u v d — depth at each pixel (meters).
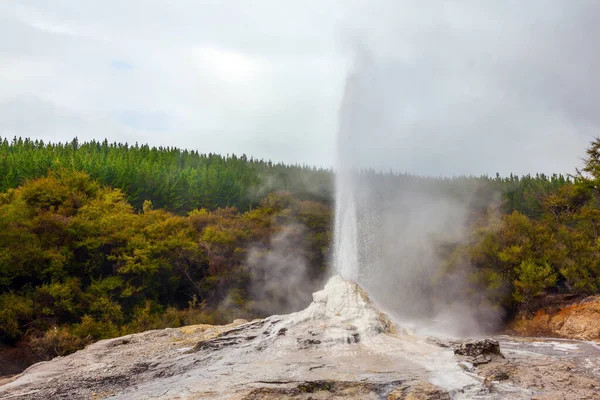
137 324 38.75
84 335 34.75
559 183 79.69
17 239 38.44
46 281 39.88
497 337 24.62
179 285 49.88
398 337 16.05
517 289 37.16
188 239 51.16
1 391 13.41
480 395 10.93
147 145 121.25
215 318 43.19
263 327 17.48
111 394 12.49
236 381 12.06
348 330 15.78
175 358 15.12
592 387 11.62
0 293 38.06
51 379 14.24
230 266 52.19
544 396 10.80
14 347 33.16
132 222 49.22
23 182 57.19
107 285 40.66
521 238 40.94
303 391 11.15
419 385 11.02
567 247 39.00
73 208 48.06
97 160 77.12
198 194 73.56
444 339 16.34
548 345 19.02
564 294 36.25
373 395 10.96
